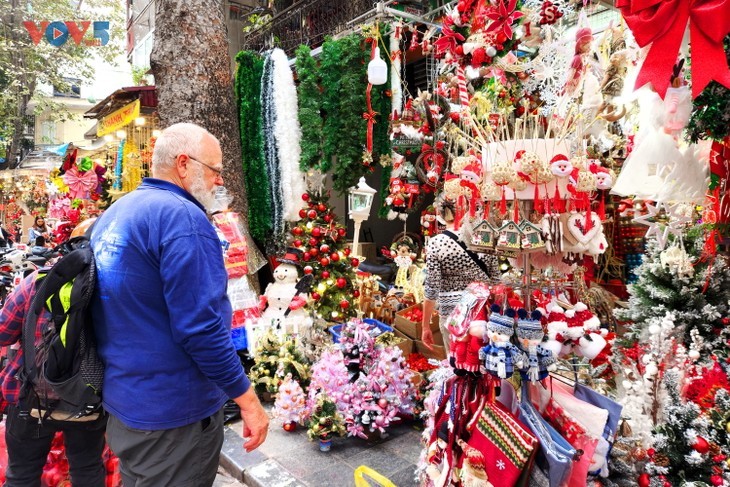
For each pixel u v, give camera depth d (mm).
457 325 1978
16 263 3971
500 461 1812
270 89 5395
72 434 2178
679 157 1888
